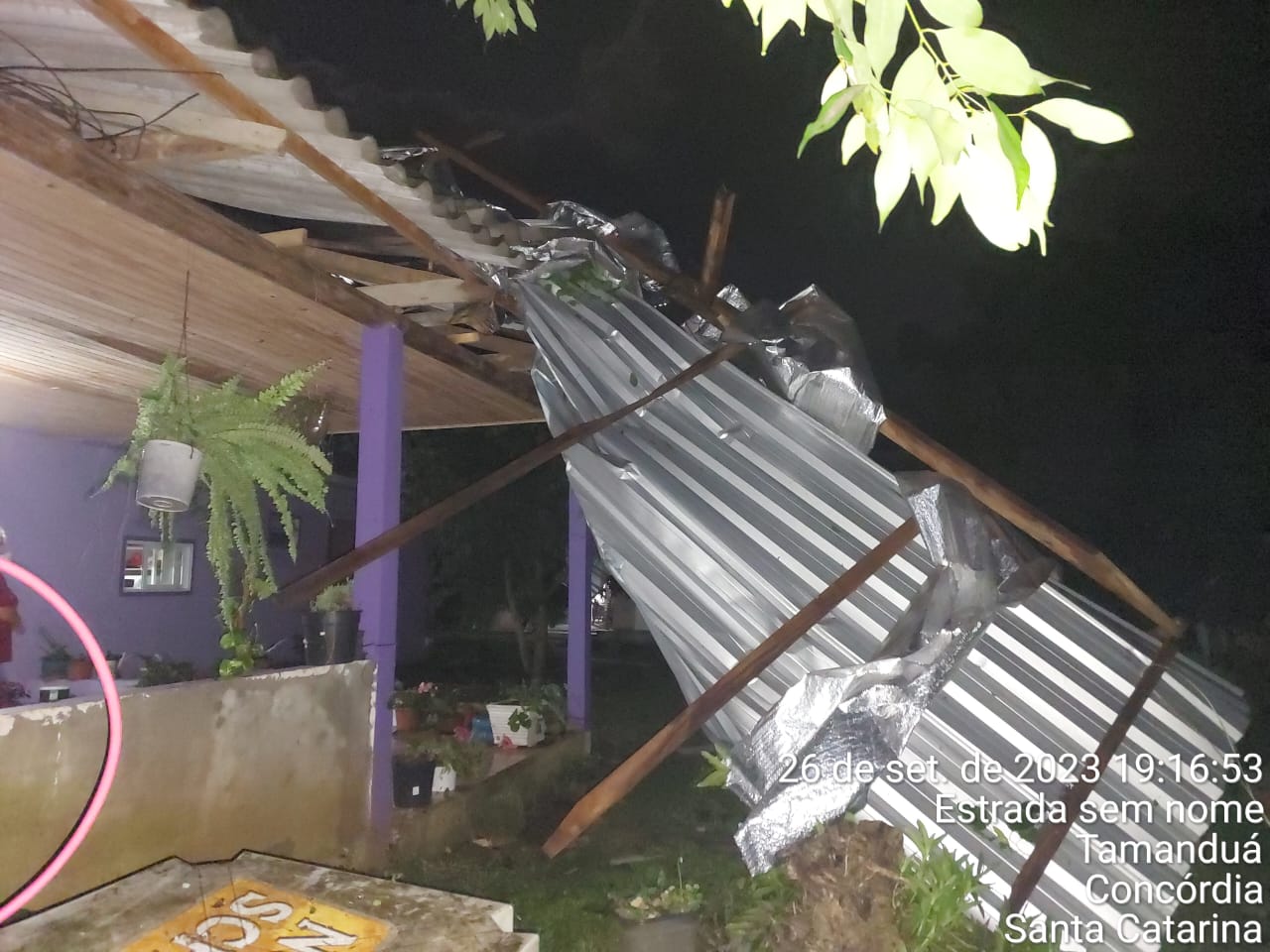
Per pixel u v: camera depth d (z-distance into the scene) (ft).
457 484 39.50
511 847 16.56
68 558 24.97
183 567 28.45
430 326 15.98
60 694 15.31
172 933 6.07
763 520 12.70
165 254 10.89
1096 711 11.74
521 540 40.55
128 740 9.42
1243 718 12.32
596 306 15.47
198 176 10.75
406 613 44.32
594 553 30.45
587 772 22.29
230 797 10.63
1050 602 12.72
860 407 13.85
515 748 20.75
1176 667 12.59
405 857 14.10
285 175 10.51
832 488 13.03
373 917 6.45
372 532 13.61
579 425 13.19
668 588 12.35
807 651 11.48
